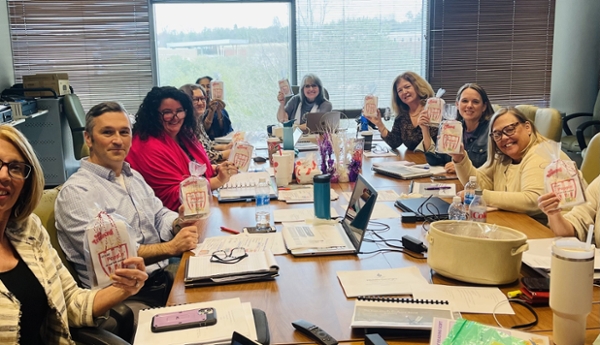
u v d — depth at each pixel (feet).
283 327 4.53
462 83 21.06
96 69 19.83
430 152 11.43
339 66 20.89
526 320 4.52
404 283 5.32
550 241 6.38
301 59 20.72
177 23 20.25
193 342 4.23
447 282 5.35
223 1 20.15
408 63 21.06
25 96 17.02
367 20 20.59
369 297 4.92
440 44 20.65
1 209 4.78
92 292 5.28
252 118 21.22
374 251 6.31
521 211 7.83
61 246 6.53
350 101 21.17
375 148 13.91
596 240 6.66
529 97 21.36
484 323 4.48
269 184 9.75
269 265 5.61
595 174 9.29
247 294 5.23
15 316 4.59
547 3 20.56
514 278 5.22
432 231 5.49
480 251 5.16
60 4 19.16
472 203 7.00
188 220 7.29
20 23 19.11
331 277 5.58
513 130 8.13
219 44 20.59
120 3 19.43
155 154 9.21
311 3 20.29
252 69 20.90
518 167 8.29
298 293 5.22
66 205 6.58
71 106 16.89
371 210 6.23
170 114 9.42
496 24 20.62
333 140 10.12
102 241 4.80
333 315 4.73
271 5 20.36
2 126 4.87
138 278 4.90
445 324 4.17
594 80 19.42
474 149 11.43
